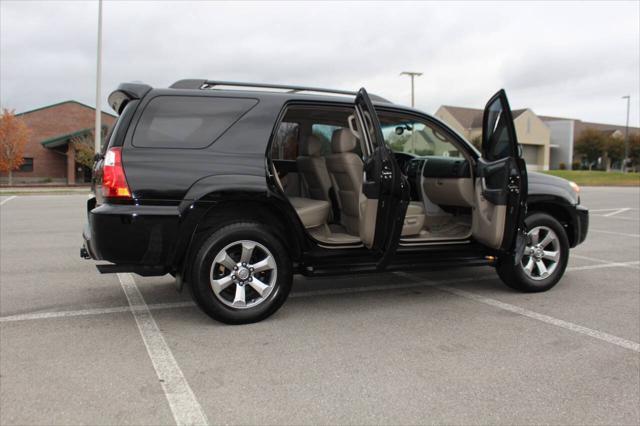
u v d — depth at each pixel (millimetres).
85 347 3551
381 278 5730
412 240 4598
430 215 5594
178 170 3762
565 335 3891
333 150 4715
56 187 27703
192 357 3389
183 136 3873
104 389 2918
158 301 4703
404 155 5945
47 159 35906
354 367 3256
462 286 5387
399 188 4184
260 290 4062
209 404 2760
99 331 3881
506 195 4539
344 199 4840
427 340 3754
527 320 4250
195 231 3791
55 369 3180
